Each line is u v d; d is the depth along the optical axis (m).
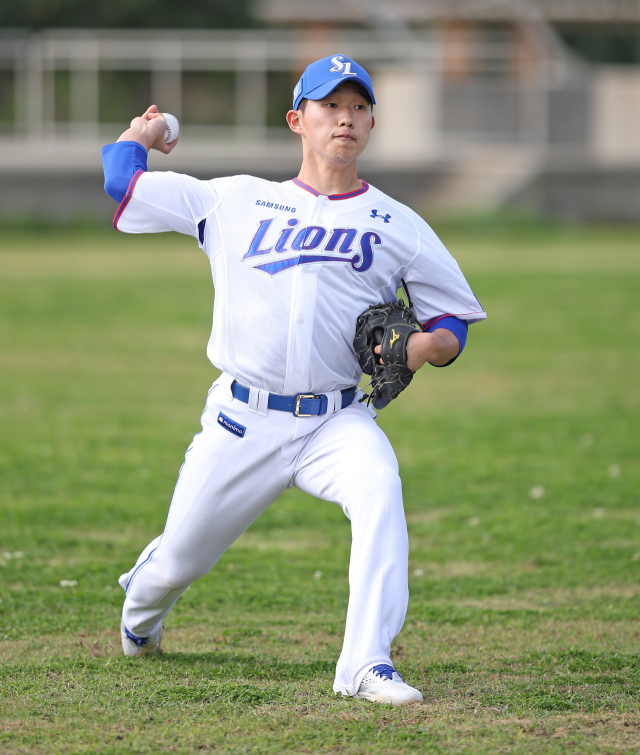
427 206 104.31
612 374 43.03
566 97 111.81
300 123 14.19
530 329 53.12
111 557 21.23
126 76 108.44
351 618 13.05
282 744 11.69
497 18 111.88
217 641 16.41
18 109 108.12
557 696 13.36
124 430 33.34
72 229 98.69
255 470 13.91
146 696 13.38
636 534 22.77
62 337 50.09
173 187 14.03
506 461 29.64
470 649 15.91
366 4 117.00
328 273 13.67
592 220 107.88
